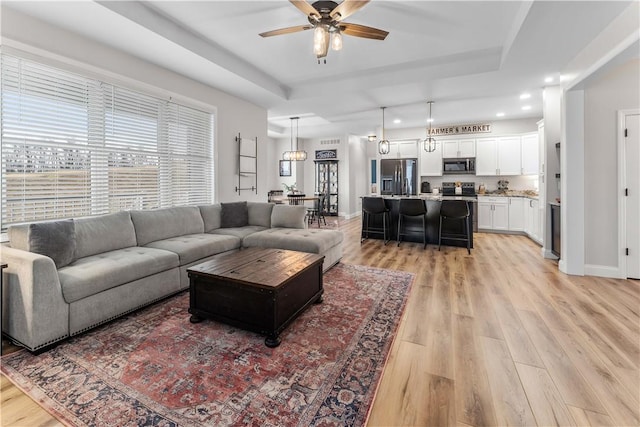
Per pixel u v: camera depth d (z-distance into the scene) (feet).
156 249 10.07
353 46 12.18
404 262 14.19
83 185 10.18
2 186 8.32
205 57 11.73
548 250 14.92
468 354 6.48
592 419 4.67
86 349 6.64
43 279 6.46
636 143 11.12
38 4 8.08
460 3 9.13
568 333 7.33
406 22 10.27
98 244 9.30
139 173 12.03
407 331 7.50
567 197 12.06
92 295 7.40
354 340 7.07
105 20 8.93
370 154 35.45
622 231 11.43
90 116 10.27
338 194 32.48
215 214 14.34
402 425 4.59
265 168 19.44
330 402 5.06
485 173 23.77
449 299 9.54
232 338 7.16
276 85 16.57
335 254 13.51
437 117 22.67
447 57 13.34
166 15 9.89
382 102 18.34
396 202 19.25
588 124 11.69
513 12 9.61
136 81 11.59
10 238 7.75
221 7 9.43
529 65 12.21
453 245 17.69
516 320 8.05
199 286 7.87
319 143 33.45
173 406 4.95
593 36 9.79
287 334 7.36
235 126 16.93
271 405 4.99
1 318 6.36
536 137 21.79
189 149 14.24
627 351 6.52
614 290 10.23
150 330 7.54
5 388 5.39
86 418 4.69
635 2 7.91
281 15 9.91
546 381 5.57
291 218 14.67
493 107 19.57
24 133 8.70
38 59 8.82
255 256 9.37
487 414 4.79
